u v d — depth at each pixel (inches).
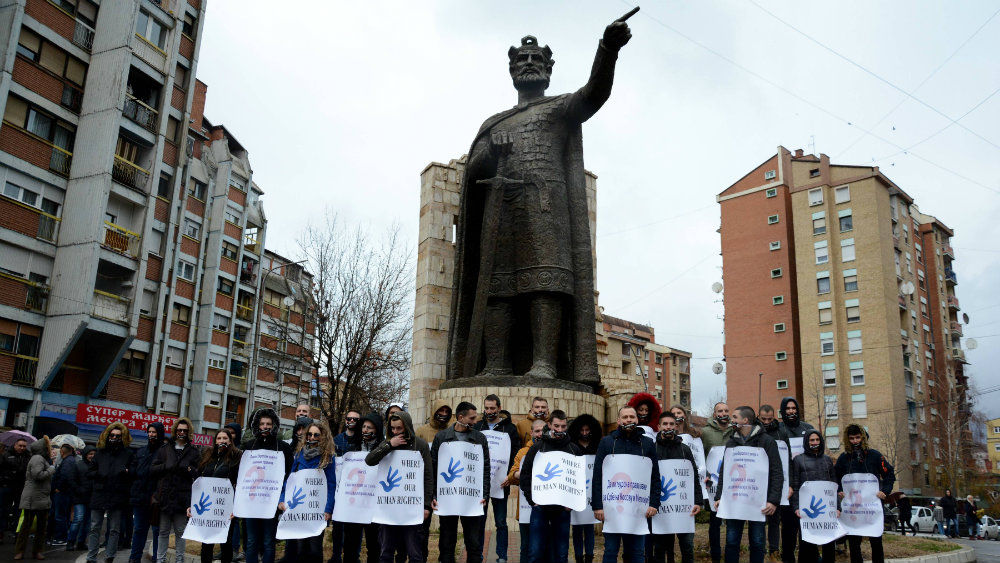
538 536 343.6
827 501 391.2
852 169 2409.0
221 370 1872.5
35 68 1184.2
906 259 2480.3
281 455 390.9
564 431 345.7
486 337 629.0
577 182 647.8
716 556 420.2
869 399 2228.1
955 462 2239.2
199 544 560.1
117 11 1285.7
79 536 598.2
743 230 2588.6
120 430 474.0
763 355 2450.8
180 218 1717.5
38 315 1174.3
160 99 1381.6
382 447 351.6
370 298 1331.2
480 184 635.5
